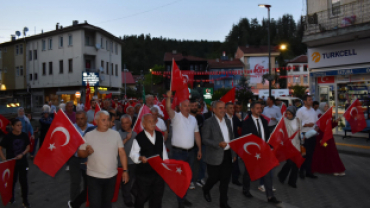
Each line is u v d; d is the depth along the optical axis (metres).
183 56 57.81
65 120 4.54
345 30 13.24
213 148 5.30
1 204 5.77
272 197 5.61
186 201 5.52
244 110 26.84
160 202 4.54
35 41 38.78
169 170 4.36
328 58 15.27
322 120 7.46
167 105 5.68
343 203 5.60
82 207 5.51
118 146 4.36
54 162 4.48
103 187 4.27
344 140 12.92
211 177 5.36
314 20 15.12
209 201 5.70
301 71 53.94
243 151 5.23
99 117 4.23
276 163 5.16
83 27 34.09
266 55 53.22
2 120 8.02
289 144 6.27
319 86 15.88
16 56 41.12
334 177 7.53
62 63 36.19
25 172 5.53
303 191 6.39
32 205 5.73
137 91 52.50
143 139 4.50
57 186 7.05
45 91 38.62
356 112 8.18
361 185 6.78
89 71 35.22
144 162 4.25
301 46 74.12
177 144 5.71
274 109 9.39
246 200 5.82
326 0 14.68
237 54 58.75
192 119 5.88
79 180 5.25
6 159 5.38
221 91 29.23
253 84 51.06
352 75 14.13
